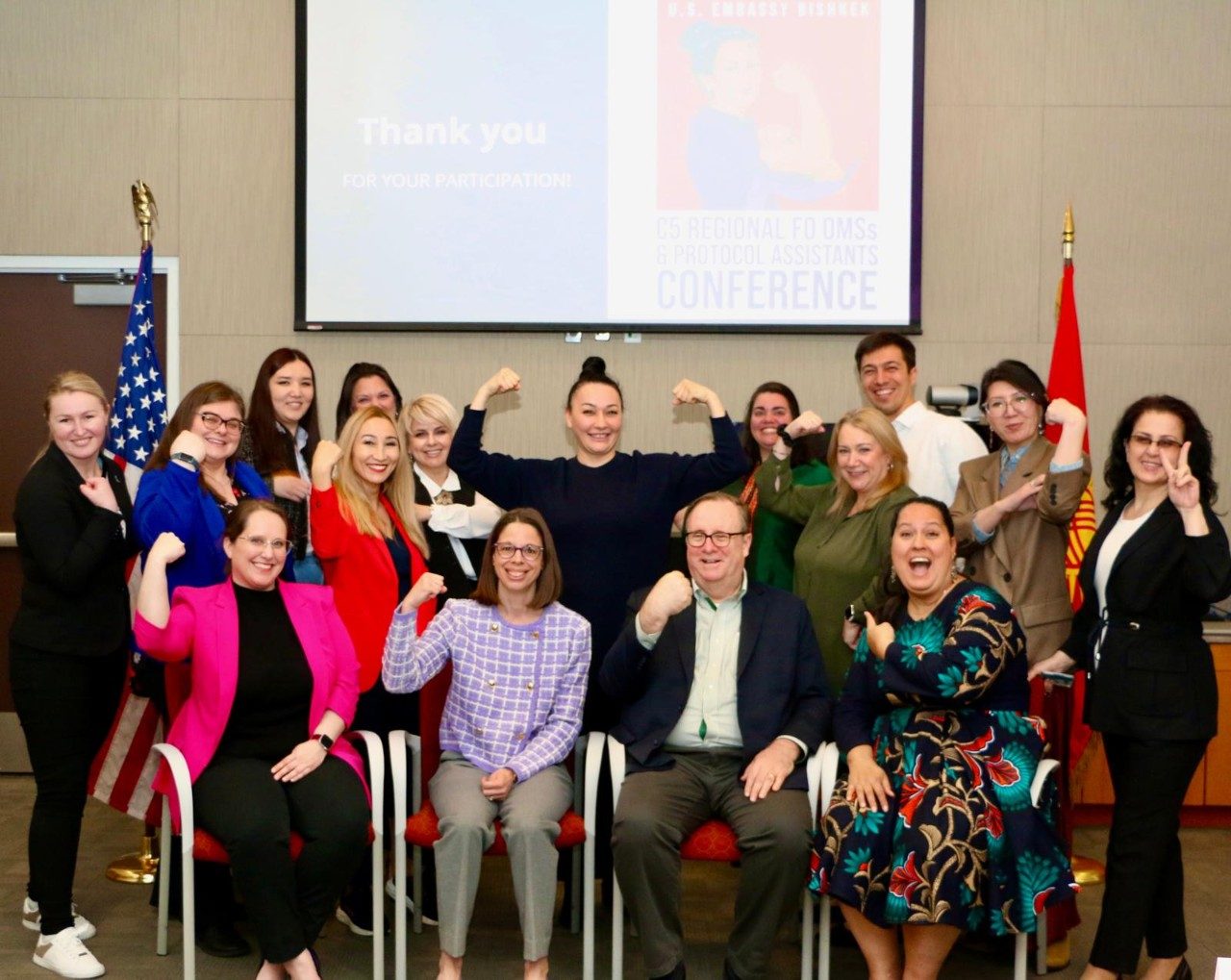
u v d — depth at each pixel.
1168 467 2.90
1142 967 3.35
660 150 5.09
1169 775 2.95
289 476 3.71
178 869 3.52
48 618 3.25
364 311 5.12
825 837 2.96
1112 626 3.04
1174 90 5.14
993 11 5.14
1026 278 5.18
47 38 5.17
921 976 2.90
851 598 3.43
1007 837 2.88
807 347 5.18
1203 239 5.16
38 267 5.23
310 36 5.08
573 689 3.25
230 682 3.09
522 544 3.19
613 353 5.20
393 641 3.13
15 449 5.34
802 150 5.09
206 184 5.20
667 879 2.97
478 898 3.87
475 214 5.11
